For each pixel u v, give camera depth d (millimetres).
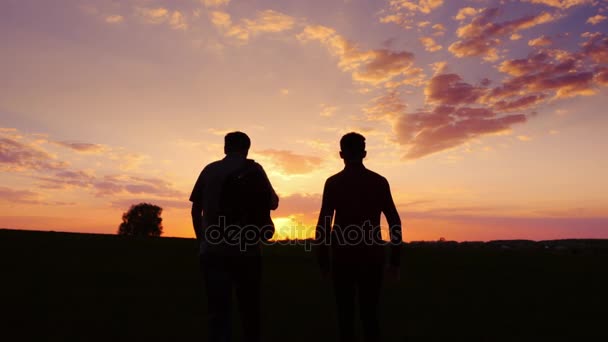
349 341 3666
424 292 7977
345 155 3834
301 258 13109
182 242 16781
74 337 4703
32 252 11828
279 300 7086
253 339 3859
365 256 3625
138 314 5836
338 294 3711
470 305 6789
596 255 14492
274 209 4188
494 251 15484
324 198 3803
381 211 3787
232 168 3883
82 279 8398
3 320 5312
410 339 4879
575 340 4840
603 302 7070
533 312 6281
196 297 7066
